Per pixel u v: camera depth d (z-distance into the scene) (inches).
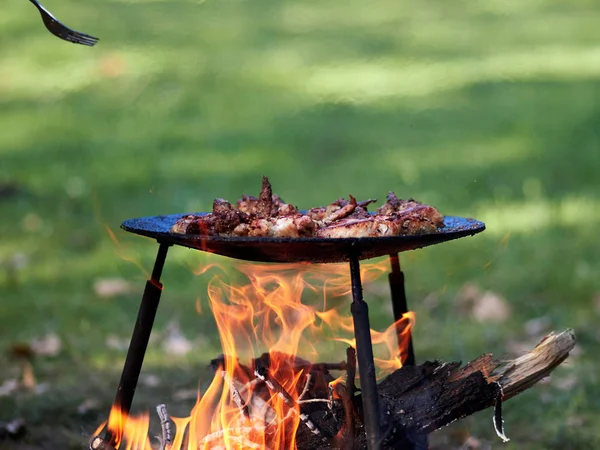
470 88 480.1
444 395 124.1
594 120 415.2
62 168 360.5
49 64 516.4
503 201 314.3
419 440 135.6
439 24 645.9
